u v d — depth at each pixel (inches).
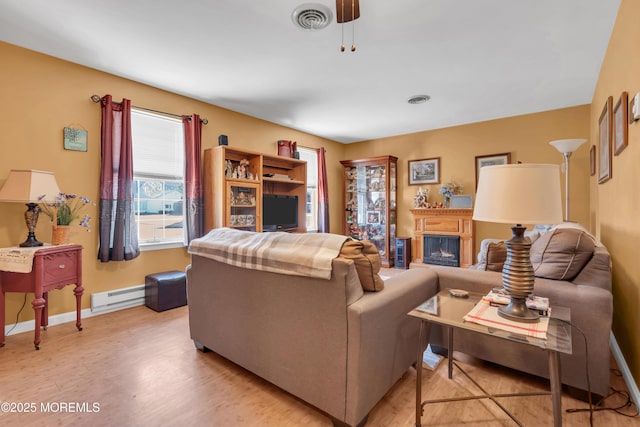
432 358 85.9
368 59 113.0
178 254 146.2
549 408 63.6
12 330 100.9
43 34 96.0
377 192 229.6
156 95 137.6
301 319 62.2
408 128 207.6
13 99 101.3
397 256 213.2
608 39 99.2
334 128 208.5
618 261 86.2
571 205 162.9
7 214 100.9
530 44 102.7
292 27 92.7
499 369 79.5
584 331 63.8
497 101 156.1
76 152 114.8
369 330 56.3
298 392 63.5
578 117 161.6
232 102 157.2
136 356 86.6
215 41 100.6
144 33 95.8
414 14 86.4
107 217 118.4
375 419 60.7
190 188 143.8
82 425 58.9
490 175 52.0
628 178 75.7
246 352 73.9
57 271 96.6
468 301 63.1
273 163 191.2
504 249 84.4
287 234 71.6
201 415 62.0
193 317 89.3
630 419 59.9
